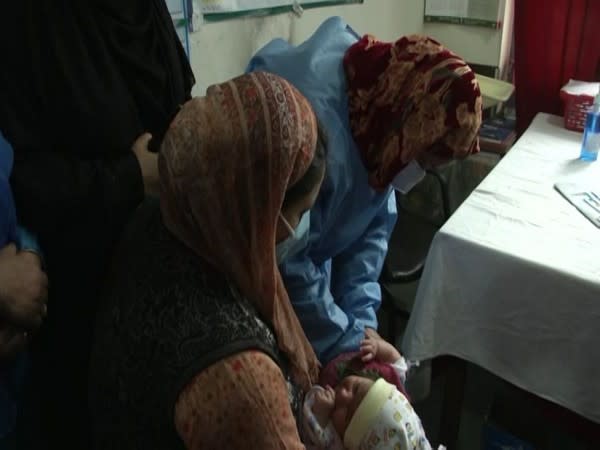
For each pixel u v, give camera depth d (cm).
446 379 162
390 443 99
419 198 245
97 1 86
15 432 81
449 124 100
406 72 104
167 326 59
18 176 78
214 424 56
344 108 110
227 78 155
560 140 205
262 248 64
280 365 71
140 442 62
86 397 94
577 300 128
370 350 114
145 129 97
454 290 144
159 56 98
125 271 67
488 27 269
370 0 224
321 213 105
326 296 110
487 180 173
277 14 168
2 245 73
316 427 101
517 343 140
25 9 79
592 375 132
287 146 59
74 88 82
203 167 59
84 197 81
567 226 147
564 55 239
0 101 79
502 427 166
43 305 76
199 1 138
